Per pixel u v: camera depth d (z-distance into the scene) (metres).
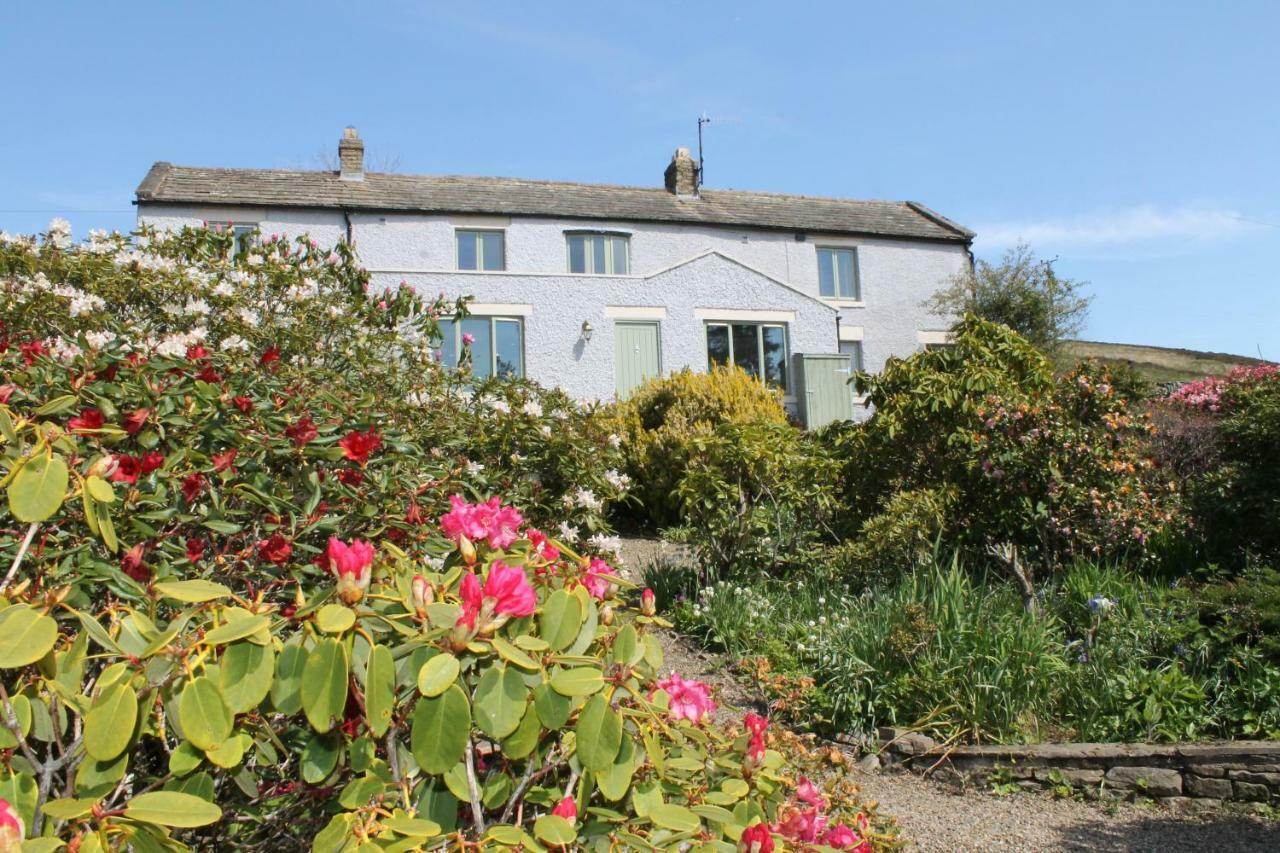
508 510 2.18
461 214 18.14
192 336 4.79
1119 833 4.62
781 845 1.90
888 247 21.03
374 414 4.51
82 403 3.38
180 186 17.16
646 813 1.82
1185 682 5.68
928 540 7.89
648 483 12.51
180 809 1.47
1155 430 8.26
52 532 2.68
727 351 18.22
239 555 3.22
